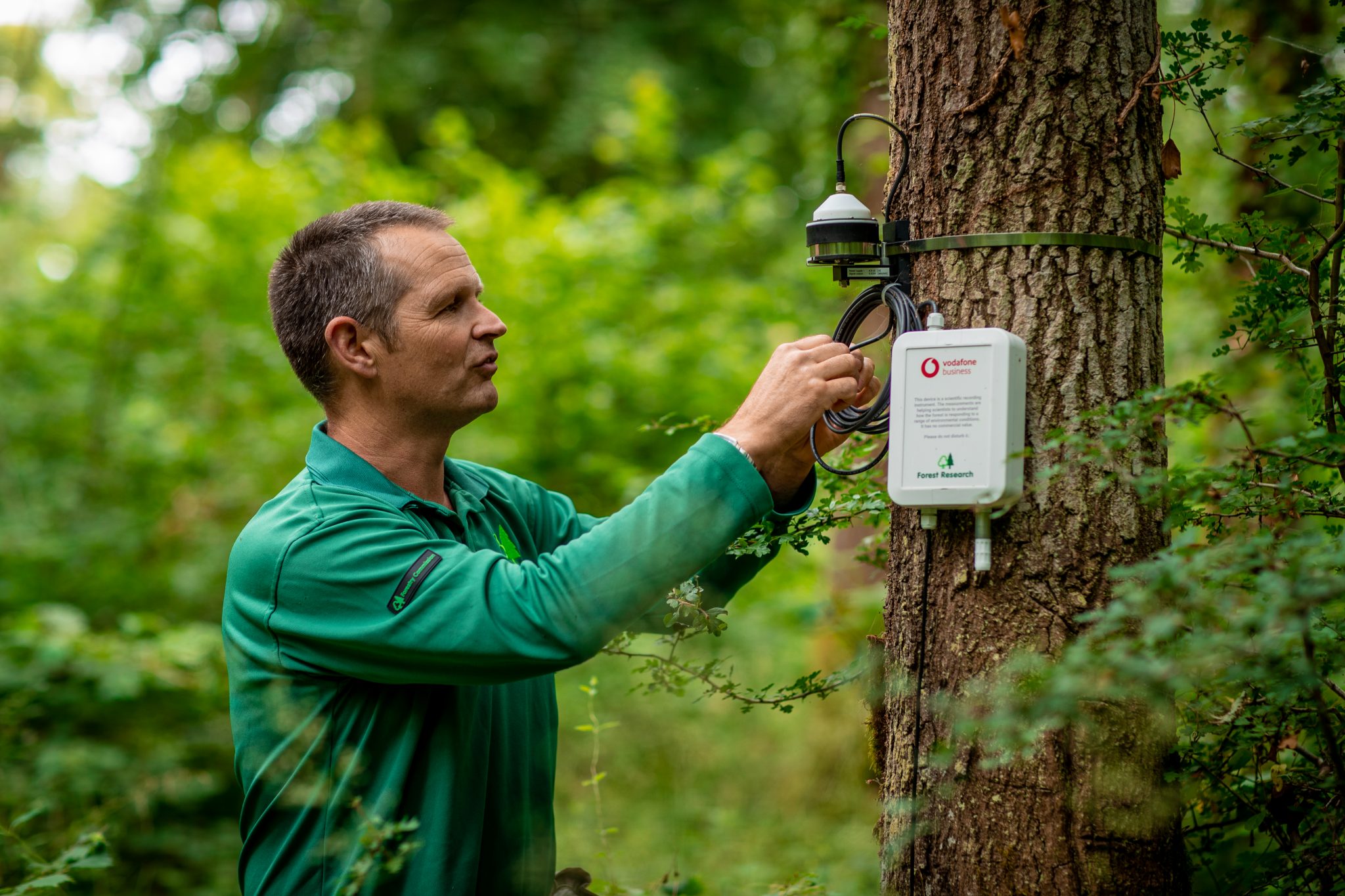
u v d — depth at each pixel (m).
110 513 5.49
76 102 6.98
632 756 4.06
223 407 5.67
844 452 2.07
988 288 1.57
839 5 4.12
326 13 8.62
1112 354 1.55
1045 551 1.53
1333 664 1.32
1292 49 2.66
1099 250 1.55
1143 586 1.46
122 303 5.76
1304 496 1.56
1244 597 1.37
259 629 1.73
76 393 5.75
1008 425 1.48
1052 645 1.52
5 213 7.03
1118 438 1.30
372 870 1.62
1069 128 1.55
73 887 3.24
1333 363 1.79
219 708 4.41
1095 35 1.56
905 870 1.62
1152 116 1.62
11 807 3.52
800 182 6.19
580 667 4.66
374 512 1.72
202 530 5.52
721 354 5.13
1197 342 3.61
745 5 6.45
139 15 7.18
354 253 1.83
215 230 5.53
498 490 2.09
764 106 9.14
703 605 2.03
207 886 3.65
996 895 1.54
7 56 6.80
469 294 1.88
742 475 1.59
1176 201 1.88
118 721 4.17
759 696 1.93
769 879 2.87
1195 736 1.71
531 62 8.55
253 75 8.37
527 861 1.86
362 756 1.69
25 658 4.11
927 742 1.62
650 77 6.28
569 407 5.05
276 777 1.71
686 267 5.88
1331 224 1.86
